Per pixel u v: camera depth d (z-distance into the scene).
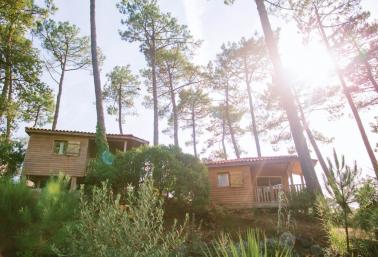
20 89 24.44
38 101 25.09
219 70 33.97
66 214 6.76
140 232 5.01
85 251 5.14
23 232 6.65
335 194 6.55
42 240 6.70
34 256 6.52
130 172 13.52
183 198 13.51
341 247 6.84
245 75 33.56
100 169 14.12
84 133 21.17
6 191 6.98
